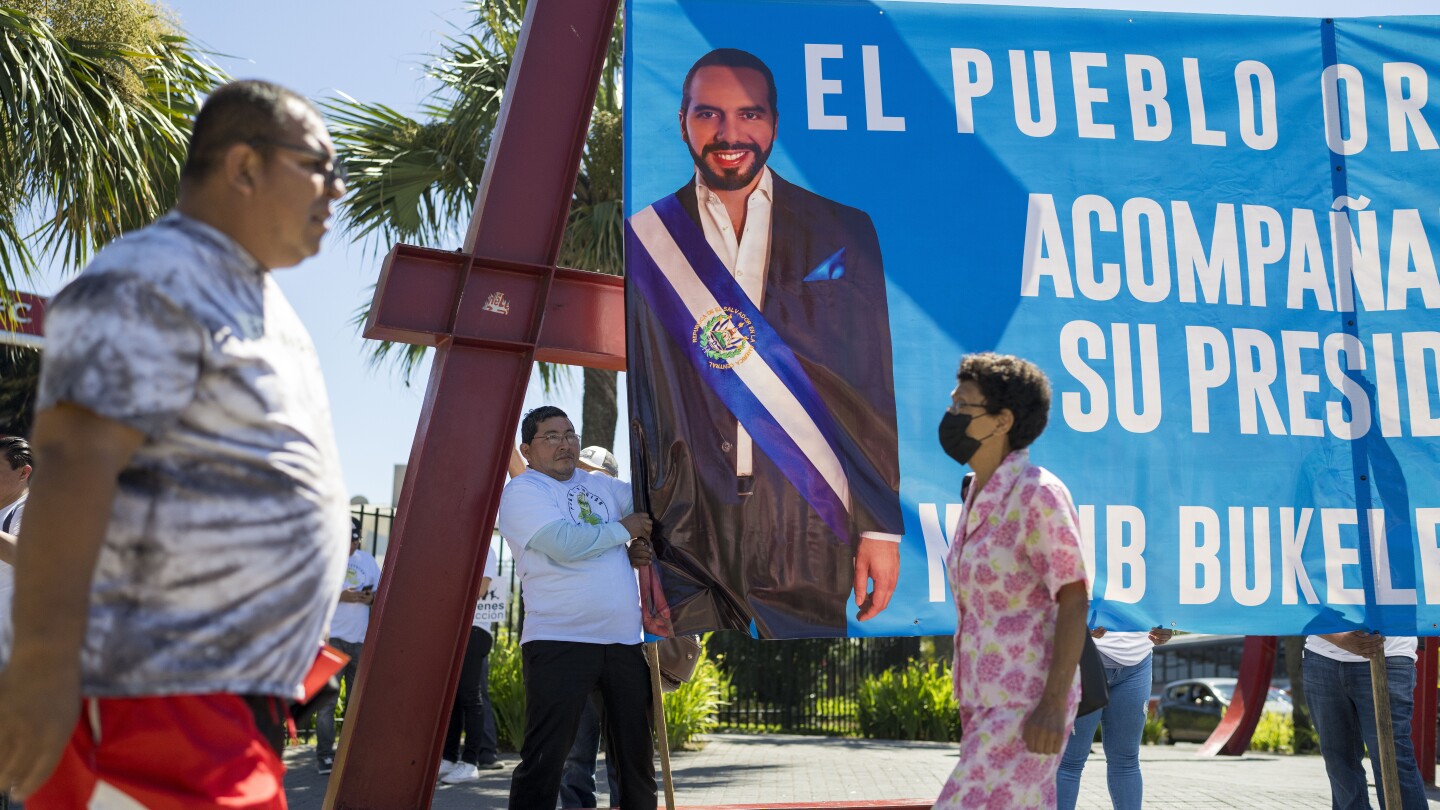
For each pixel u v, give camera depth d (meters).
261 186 1.91
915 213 4.73
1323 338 4.88
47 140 7.65
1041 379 3.18
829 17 4.82
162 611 1.73
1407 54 5.09
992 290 4.73
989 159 4.82
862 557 4.47
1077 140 4.89
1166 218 4.88
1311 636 4.86
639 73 4.65
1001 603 3.05
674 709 11.35
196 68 9.34
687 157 4.63
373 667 4.11
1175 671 37.03
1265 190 4.95
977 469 3.22
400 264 4.39
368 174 11.94
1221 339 4.82
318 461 1.91
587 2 4.64
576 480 4.84
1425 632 4.70
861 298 4.64
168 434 1.73
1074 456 4.69
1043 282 4.77
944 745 13.64
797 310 4.59
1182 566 4.66
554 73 4.57
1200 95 4.99
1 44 7.67
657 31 4.69
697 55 4.70
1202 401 4.78
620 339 4.62
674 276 4.54
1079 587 2.96
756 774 9.07
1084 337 4.75
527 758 4.36
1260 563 4.70
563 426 4.81
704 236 4.59
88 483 1.59
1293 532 4.73
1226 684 22.52
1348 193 4.98
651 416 4.45
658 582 4.39
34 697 1.52
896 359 4.62
